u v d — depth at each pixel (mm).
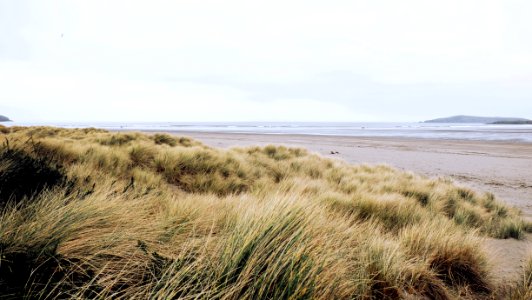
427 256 2752
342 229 3021
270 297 1638
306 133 59531
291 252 1835
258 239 1860
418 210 4750
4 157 3334
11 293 1314
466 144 30562
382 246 2664
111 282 1470
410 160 18188
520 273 2984
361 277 2125
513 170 14633
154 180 5023
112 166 5395
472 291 2564
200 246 1930
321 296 1725
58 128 17953
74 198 2289
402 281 2375
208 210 3176
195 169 6566
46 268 1479
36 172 2996
